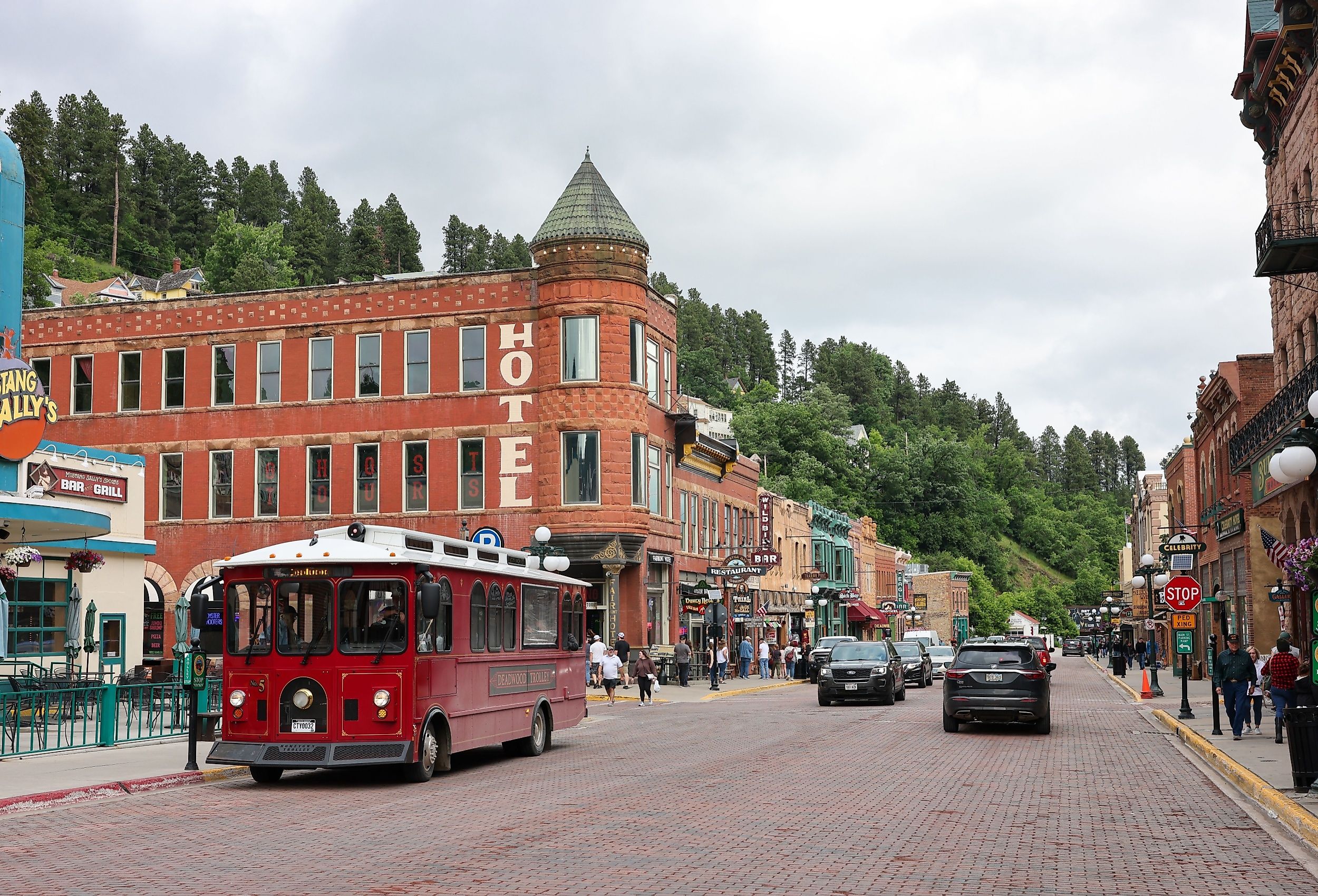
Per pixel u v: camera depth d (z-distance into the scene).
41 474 28.25
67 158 168.38
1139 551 102.81
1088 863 10.34
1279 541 30.88
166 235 171.62
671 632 46.22
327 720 15.80
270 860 10.61
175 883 9.60
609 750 21.25
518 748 20.44
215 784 16.50
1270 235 23.81
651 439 45.53
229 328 46.34
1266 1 31.44
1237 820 12.83
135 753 19.17
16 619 28.70
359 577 16.06
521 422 43.03
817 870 9.96
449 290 44.25
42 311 48.22
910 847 11.09
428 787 15.88
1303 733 13.84
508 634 19.67
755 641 59.53
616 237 42.88
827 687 33.38
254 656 16.11
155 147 182.00
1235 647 21.41
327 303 45.41
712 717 29.50
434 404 43.97
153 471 46.41
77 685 24.83
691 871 9.92
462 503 43.44
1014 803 14.09
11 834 12.31
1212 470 47.25
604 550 41.72
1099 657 100.12
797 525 69.75
